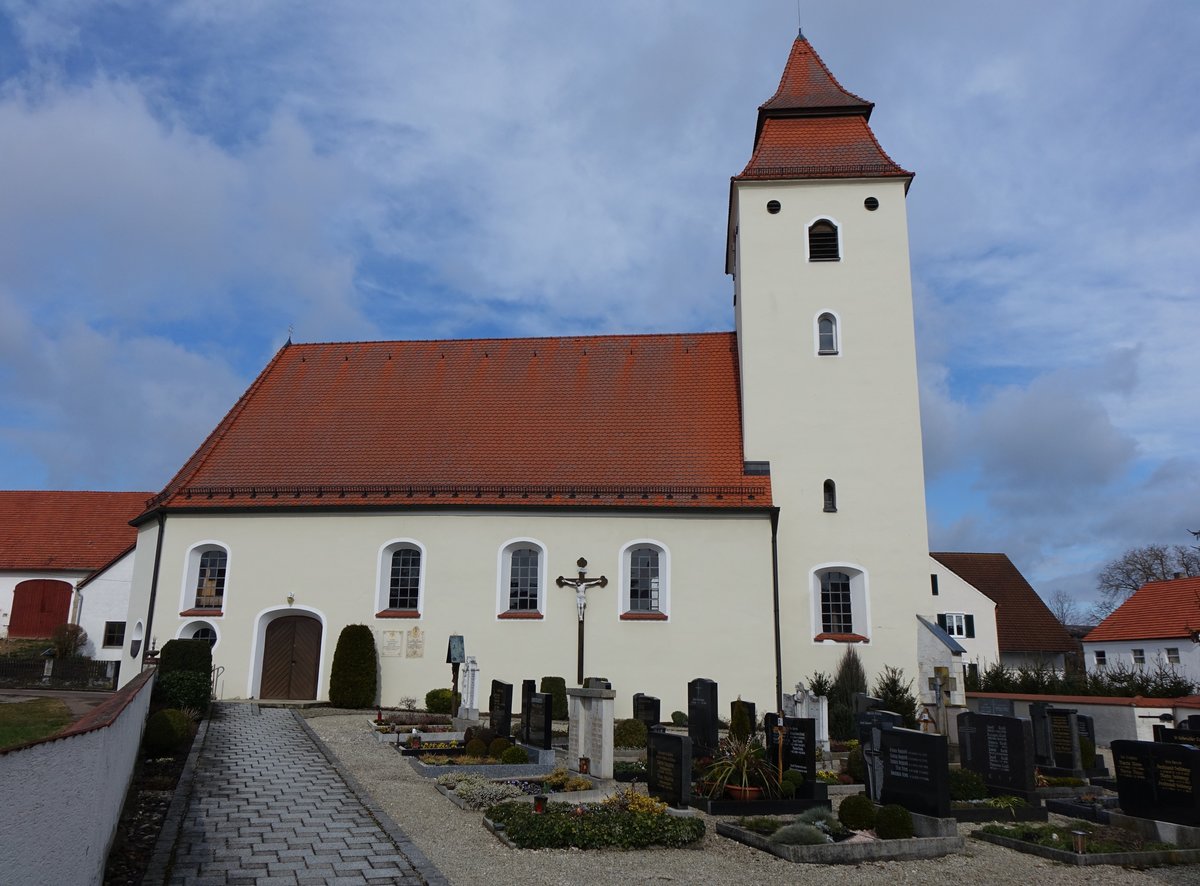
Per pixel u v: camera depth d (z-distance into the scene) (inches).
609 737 653.9
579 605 1122.0
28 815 214.8
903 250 1240.8
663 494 1159.0
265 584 1165.7
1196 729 792.9
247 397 1375.5
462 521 1165.1
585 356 1381.6
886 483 1170.6
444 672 1124.5
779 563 1152.2
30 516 1959.9
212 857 424.5
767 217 1267.2
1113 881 473.1
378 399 1347.2
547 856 466.9
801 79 1380.4
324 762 681.6
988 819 614.9
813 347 1218.0
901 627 1127.0
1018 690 1307.8
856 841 504.1
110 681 1393.9
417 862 429.7
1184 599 1886.1
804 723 637.3
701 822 522.6
